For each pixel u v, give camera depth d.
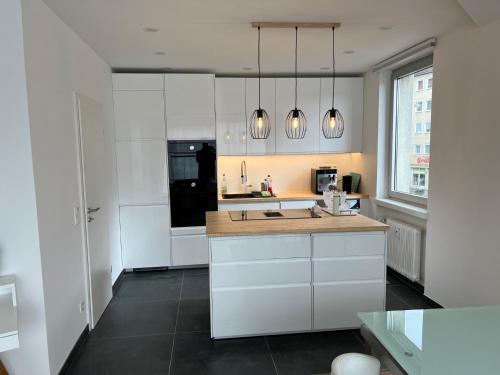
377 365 1.50
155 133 4.64
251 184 5.56
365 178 5.17
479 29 2.93
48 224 2.45
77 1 2.50
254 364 2.71
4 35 2.16
